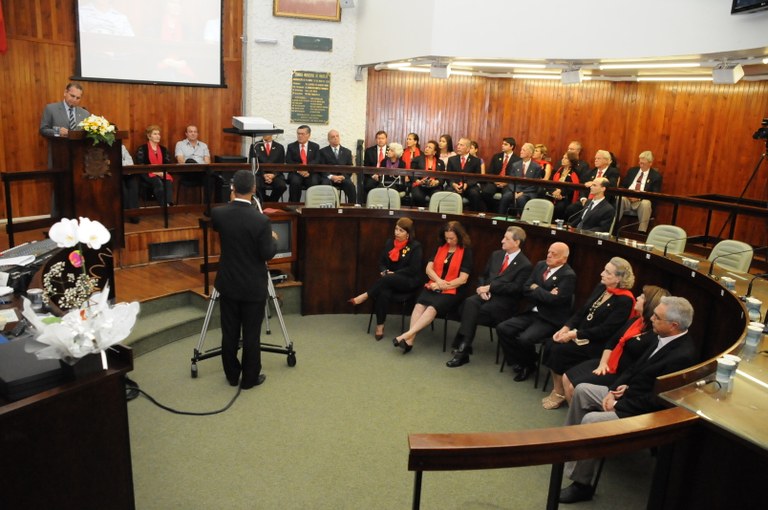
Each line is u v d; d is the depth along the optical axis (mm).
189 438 3539
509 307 4883
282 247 5500
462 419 3967
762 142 7273
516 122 9352
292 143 7891
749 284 3920
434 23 6852
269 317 5645
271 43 8117
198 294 5211
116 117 7344
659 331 3137
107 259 4203
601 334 3984
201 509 2908
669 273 4660
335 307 5871
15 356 2045
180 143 7645
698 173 7996
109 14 7066
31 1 6520
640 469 3426
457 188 7965
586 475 3047
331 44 8398
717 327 3986
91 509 2109
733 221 6012
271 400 4062
